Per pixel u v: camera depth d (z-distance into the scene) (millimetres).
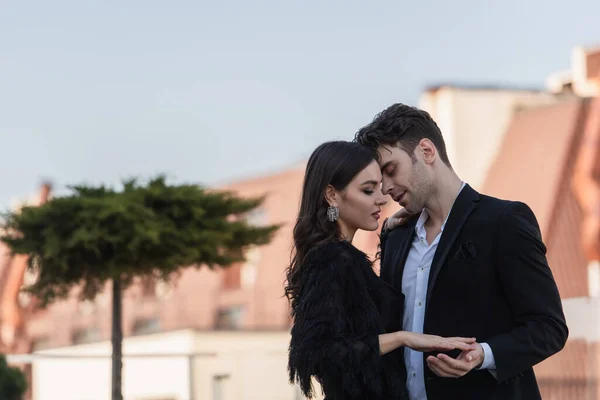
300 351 3998
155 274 8625
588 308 8461
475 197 4238
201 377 11164
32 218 8211
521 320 4051
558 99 23219
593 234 19844
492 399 4102
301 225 4309
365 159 4281
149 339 18078
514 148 22484
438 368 3939
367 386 4012
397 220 4637
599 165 20500
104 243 8188
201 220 8531
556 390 11641
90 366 16109
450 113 23047
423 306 4277
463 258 4148
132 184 8734
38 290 8594
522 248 4051
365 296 4109
